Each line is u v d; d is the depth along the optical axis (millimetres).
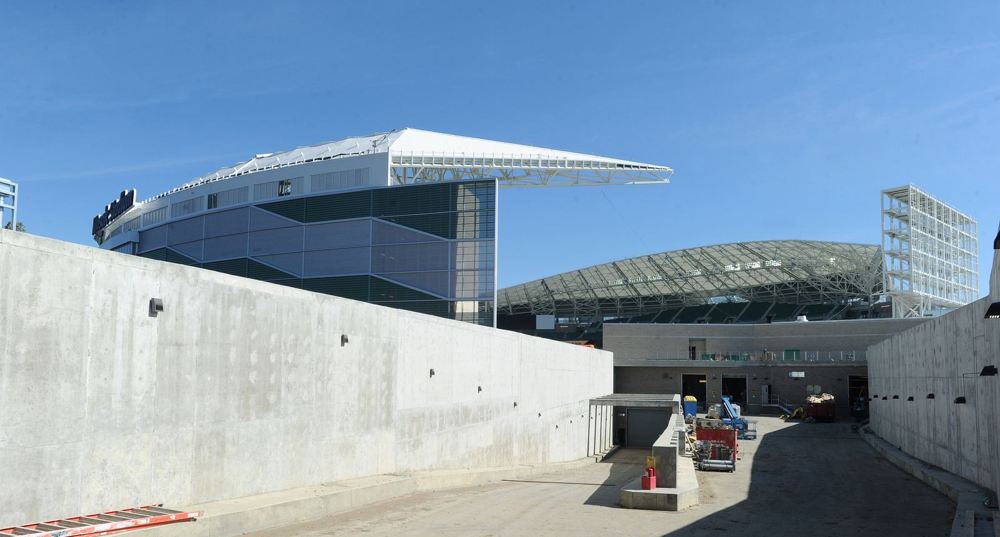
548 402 36344
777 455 37750
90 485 10609
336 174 52656
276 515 12992
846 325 70250
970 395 21703
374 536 12672
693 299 103562
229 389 13453
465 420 24891
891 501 20875
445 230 47781
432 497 18156
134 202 68562
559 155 60781
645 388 75000
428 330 21922
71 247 10344
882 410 42750
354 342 17609
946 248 74812
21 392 9586
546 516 16016
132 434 11336
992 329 16656
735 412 50688
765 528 15766
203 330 12859
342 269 49938
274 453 14672
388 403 19297
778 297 99062
